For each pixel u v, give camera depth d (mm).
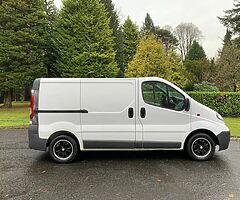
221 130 7426
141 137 7344
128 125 7344
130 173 6305
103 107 7332
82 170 6574
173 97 7449
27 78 26172
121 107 7340
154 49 26969
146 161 7348
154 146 7391
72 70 28109
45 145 7281
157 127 7344
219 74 28797
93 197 4918
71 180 5848
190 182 5676
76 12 28828
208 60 42312
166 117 7367
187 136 7422
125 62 44562
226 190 5230
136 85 7387
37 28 27406
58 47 28656
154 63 26656
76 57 27875
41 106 7316
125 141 7340
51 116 7316
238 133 11445
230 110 18062
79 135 7312
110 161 7379
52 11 32250
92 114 7320
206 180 5797
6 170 6590
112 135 7328
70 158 7277
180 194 5035
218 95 18172
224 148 7480
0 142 9875
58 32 28984
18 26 26562
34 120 7324
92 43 28656
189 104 7410
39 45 28031
